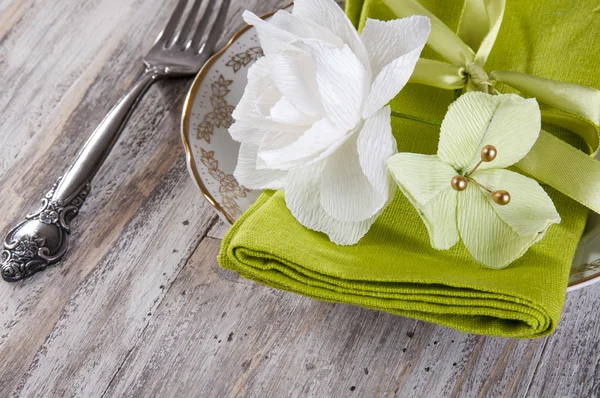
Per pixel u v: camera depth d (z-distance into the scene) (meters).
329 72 0.42
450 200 0.44
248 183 0.48
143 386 0.48
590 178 0.45
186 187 0.54
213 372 0.48
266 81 0.46
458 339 0.48
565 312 0.49
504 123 0.44
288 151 0.43
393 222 0.47
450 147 0.44
